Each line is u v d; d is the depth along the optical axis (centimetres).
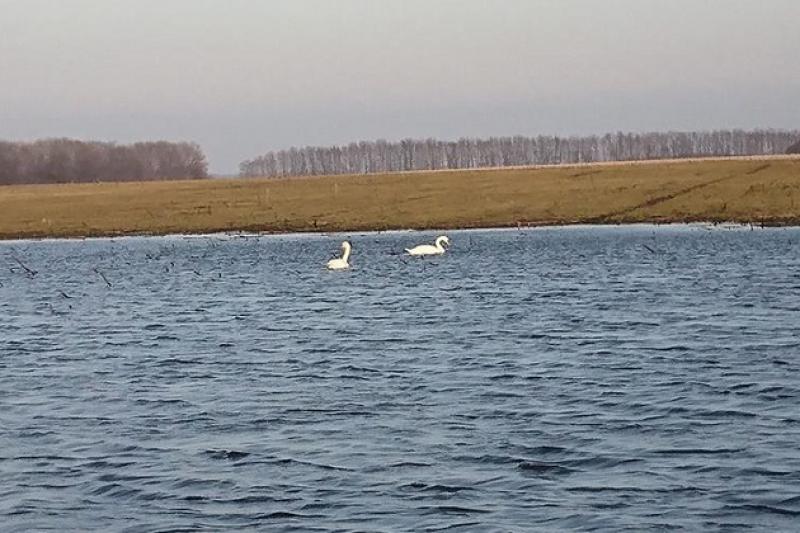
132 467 1856
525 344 3228
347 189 13812
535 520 1533
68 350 3344
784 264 6238
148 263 7875
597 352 3028
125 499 1677
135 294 5397
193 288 5672
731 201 11544
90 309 4659
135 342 3503
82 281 6369
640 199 12025
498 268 6494
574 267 6419
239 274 6588
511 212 11825
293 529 1522
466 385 2559
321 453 1923
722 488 1661
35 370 2945
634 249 7888
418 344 3288
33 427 2186
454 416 2208
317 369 2853
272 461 1873
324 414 2259
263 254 8531
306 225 11619
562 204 12050
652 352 3002
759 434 1991
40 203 13912
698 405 2259
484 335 3456
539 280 5588
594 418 2159
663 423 2098
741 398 2323
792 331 3381
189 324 3991
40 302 5078
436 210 12138
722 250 7550
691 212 11175
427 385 2570
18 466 1875
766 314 3856
